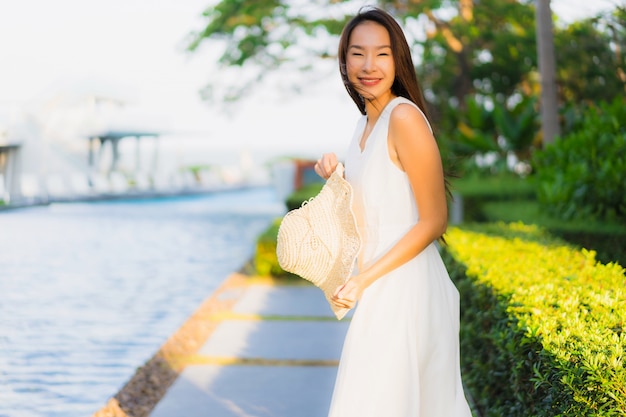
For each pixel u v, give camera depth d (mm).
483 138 14406
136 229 16688
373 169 2633
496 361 3871
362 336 2588
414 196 2613
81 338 6609
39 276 10047
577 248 5449
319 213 2676
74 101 27078
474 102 15555
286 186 27141
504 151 14359
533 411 3258
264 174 41812
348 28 2678
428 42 17078
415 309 2611
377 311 2590
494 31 17438
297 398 4770
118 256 12148
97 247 13328
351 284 2510
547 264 4582
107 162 30938
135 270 10680
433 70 18812
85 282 9617
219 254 12516
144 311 7812
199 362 5641
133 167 35375
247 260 11656
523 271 4371
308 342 6242
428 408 2643
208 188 34000
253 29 18453
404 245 2545
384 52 2619
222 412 4504
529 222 7621
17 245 13414
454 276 5254
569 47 11250
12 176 25594
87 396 4953
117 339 6578
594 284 3844
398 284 2605
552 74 9117
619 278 4027
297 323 7000
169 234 15680
